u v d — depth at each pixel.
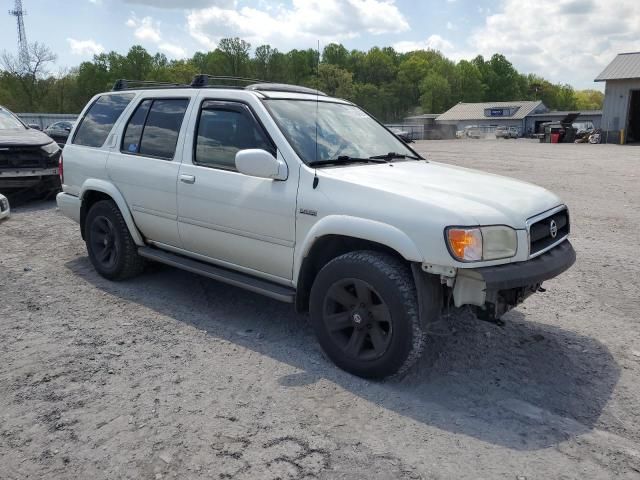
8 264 6.26
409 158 4.75
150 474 2.71
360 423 3.17
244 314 4.88
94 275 5.89
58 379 3.64
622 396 3.55
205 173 4.51
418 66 125.94
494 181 4.16
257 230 4.17
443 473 2.74
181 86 5.12
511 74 134.38
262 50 98.88
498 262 3.35
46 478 2.68
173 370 3.79
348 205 3.64
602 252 7.06
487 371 3.86
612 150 30.58
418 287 3.39
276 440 2.99
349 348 3.72
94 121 5.88
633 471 2.79
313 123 4.44
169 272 6.02
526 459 2.87
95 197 5.86
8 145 9.23
